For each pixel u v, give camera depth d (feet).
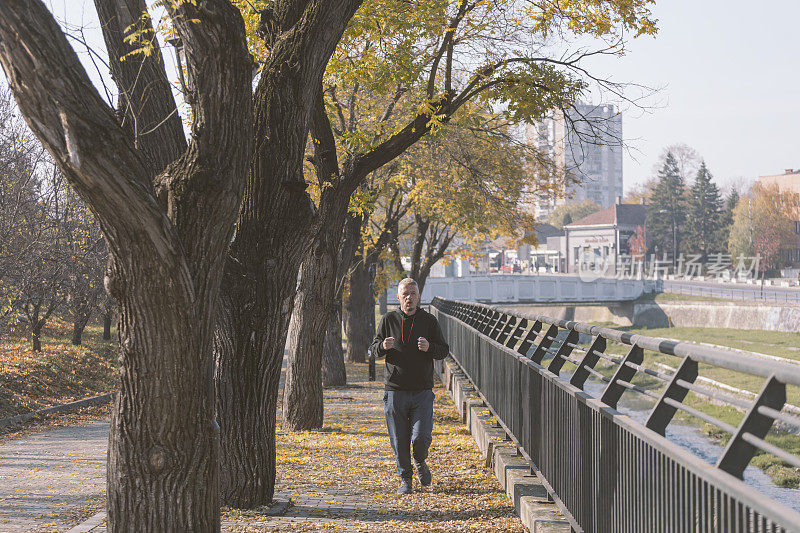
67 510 28.32
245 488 27.40
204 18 16.93
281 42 26.76
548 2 45.60
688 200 441.68
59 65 13.96
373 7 44.21
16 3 13.41
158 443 17.10
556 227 628.28
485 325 47.83
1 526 25.53
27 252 77.66
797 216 400.67
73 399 70.85
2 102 73.41
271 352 27.84
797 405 91.61
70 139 14.29
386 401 30.27
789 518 7.91
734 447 10.12
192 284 16.69
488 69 46.80
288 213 26.89
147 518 17.22
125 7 23.20
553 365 24.23
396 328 30.07
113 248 15.96
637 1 43.62
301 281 52.11
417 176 91.71
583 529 19.21
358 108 71.15
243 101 17.93
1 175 72.90
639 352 16.94
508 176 91.40
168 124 23.84
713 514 10.56
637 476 14.44
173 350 16.71
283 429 52.29
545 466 24.79
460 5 46.47
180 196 17.49
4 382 66.39
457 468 34.53
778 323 233.96
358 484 31.76
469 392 52.06
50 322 124.57
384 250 128.88
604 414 16.51
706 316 268.00
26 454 43.24
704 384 133.59
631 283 296.71
